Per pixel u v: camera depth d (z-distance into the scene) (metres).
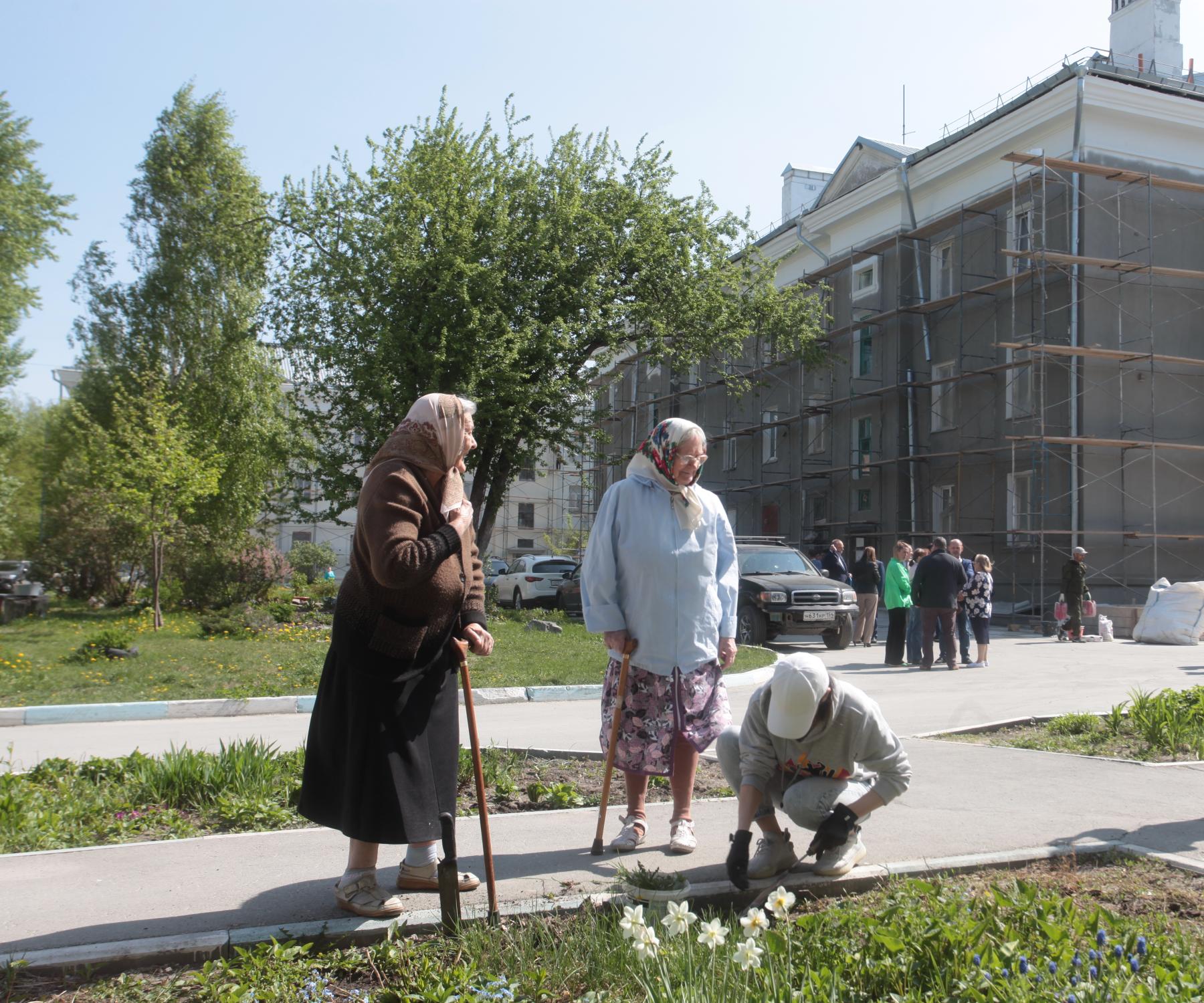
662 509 4.78
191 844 4.82
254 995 3.08
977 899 3.48
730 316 27.31
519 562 31.11
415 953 3.39
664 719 4.70
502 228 23.80
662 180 26.56
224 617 18.73
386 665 3.64
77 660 14.17
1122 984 2.84
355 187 25.31
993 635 21.83
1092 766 6.67
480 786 3.79
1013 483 26.34
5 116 30.69
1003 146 26.66
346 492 24.70
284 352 26.25
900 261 29.61
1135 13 28.23
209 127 34.34
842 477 32.31
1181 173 25.56
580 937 3.45
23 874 4.30
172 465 20.48
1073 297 24.11
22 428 45.88
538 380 24.69
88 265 33.78
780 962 3.08
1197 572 24.84
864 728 4.10
